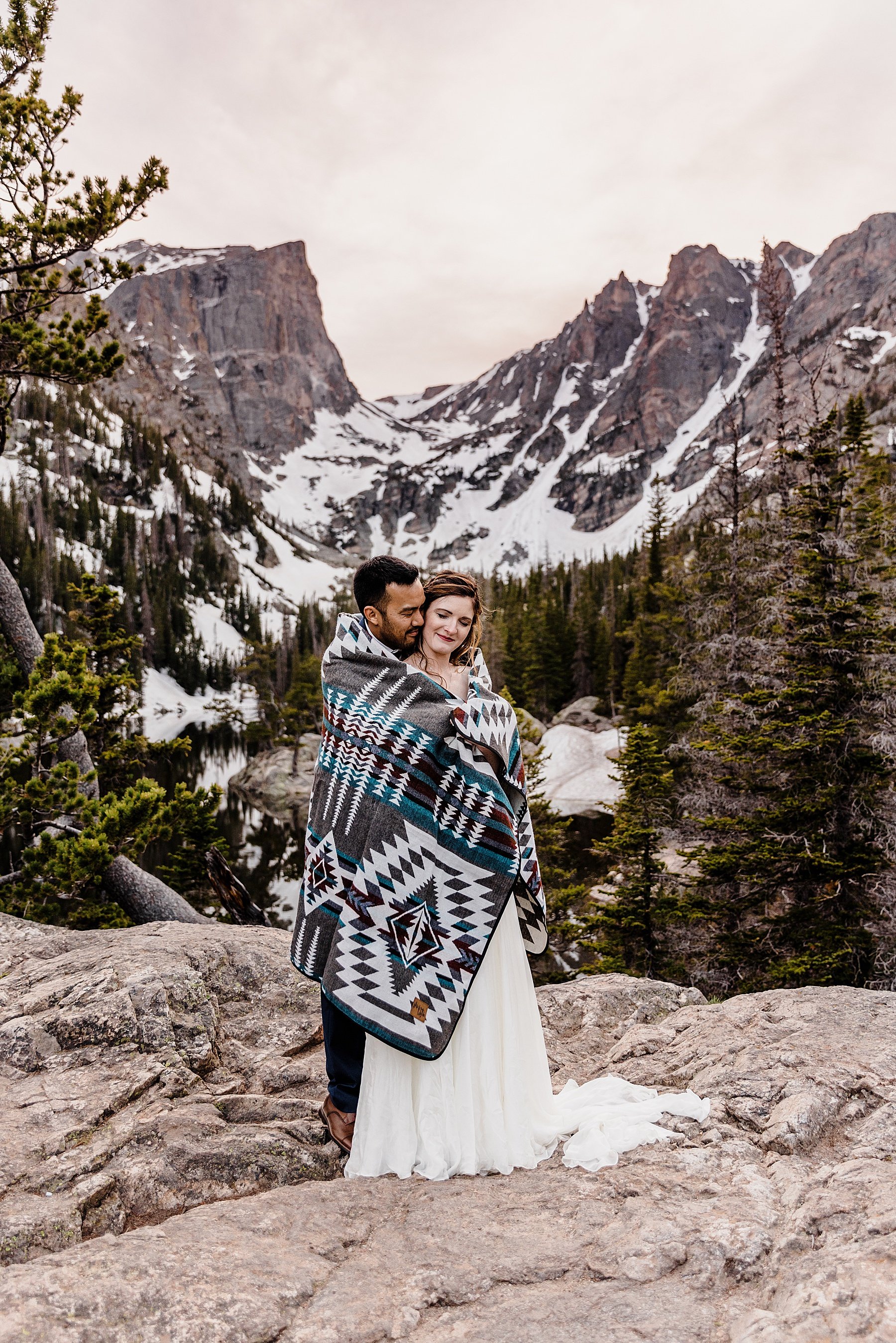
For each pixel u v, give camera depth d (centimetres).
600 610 8494
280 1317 171
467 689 254
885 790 1274
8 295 852
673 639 3250
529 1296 178
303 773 4784
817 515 1328
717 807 1482
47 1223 226
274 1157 264
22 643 927
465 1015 248
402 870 240
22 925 462
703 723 1730
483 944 242
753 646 1627
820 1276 167
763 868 1284
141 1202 248
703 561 2022
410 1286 182
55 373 881
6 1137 269
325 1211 221
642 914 1506
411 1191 233
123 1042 329
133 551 13488
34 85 812
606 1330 164
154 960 388
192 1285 176
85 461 15925
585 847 3072
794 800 1264
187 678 11538
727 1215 201
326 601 18425
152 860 2806
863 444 2009
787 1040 303
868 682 1249
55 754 899
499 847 243
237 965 417
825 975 1191
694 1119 263
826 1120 250
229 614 14738
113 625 1695
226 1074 338
